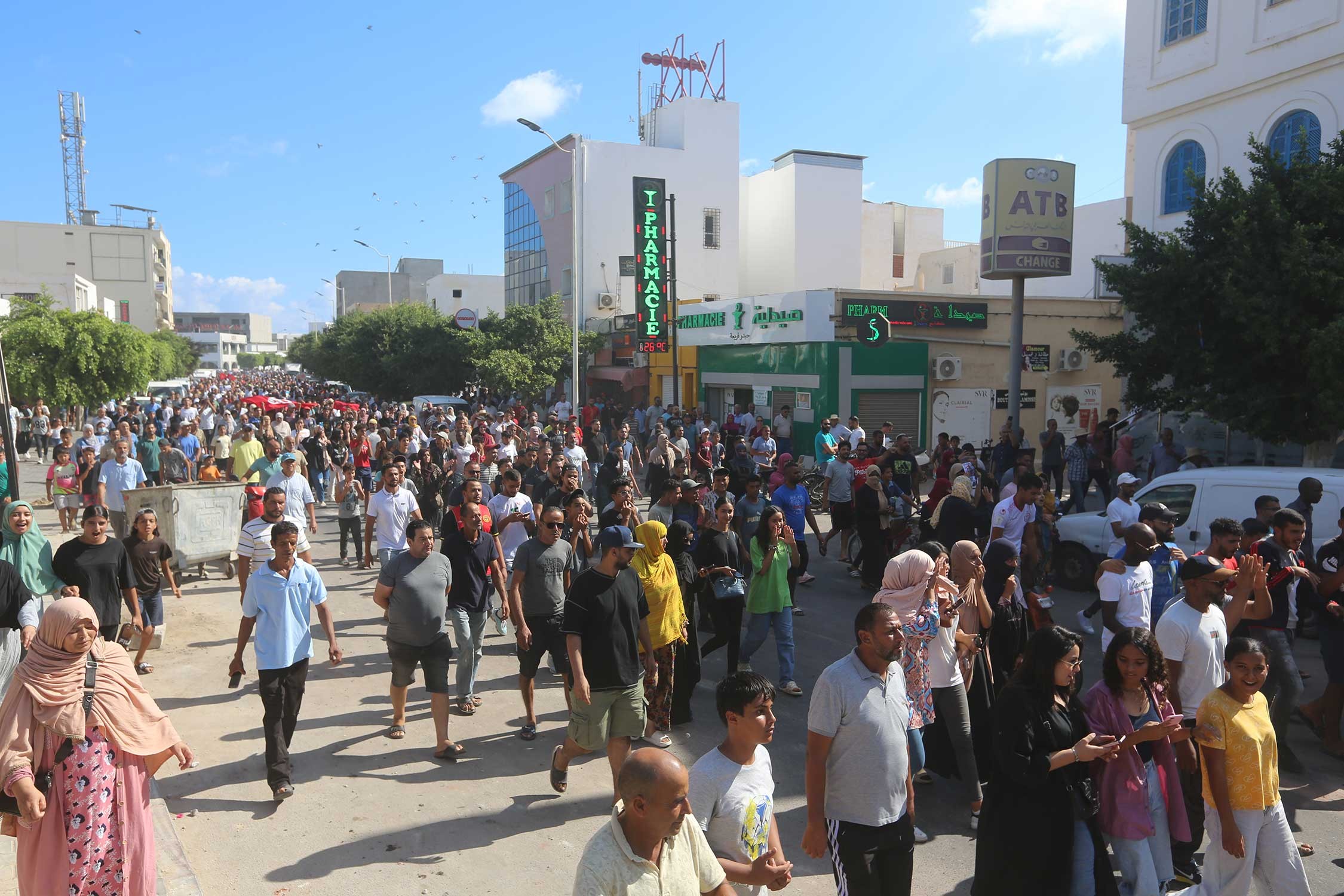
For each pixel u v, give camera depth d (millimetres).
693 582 7234
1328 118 18984
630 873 2684
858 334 21609
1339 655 6539
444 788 6113
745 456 17078
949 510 9469
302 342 84438
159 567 8891
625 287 38688
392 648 6570
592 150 37875
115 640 7184
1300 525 6289
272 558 5957
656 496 15523
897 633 3891
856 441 19078
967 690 5730
